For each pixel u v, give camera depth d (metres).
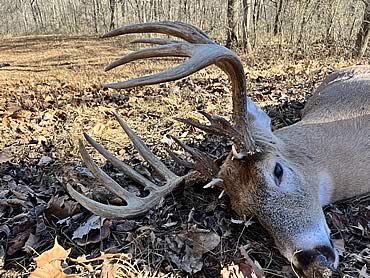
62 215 0.58
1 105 1.10
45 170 0.72
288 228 0.48
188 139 0.80
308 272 0.45
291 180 0.51
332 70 1.34
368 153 0.59
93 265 0.50
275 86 1.16
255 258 0.51
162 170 0.61
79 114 0.99
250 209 0.51
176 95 1.09
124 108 1.01
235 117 0.50
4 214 0.61
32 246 0.53
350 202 0.60
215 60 0.44
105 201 0.61
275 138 0.56
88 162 0.57
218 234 0.54
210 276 0.49
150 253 0.52
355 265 0.50
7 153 0.77
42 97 1.18
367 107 0.61
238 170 0.51
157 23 0.47
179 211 0.58
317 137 0.59
